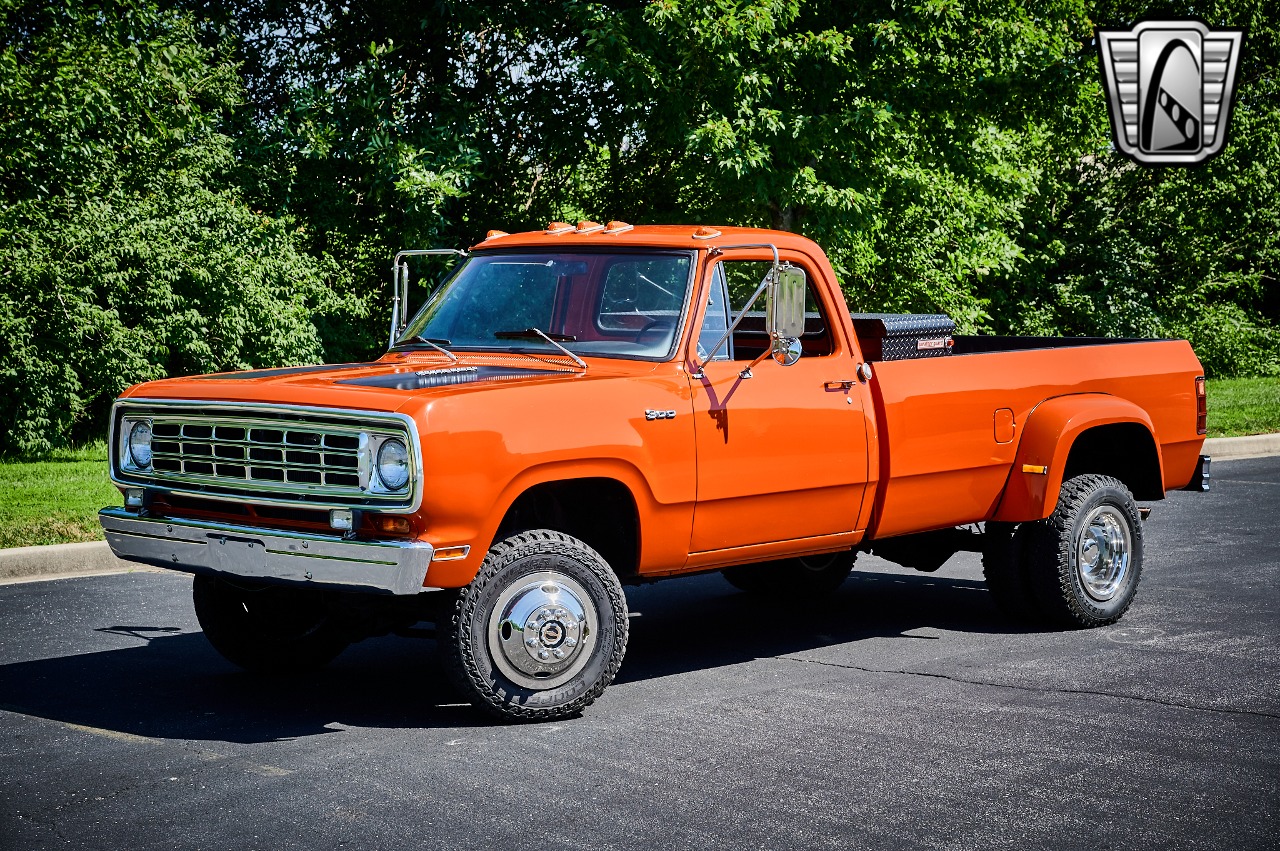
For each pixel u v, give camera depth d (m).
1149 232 31.03
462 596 5.96
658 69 17.17
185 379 6.56
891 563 10.79
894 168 18.97
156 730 6.11
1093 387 8.32
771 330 6.68
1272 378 29.72
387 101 18.84
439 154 18.33
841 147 17.83
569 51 19.80
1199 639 7.85
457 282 7.42
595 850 4.62
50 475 13.67
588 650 6.23
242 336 17.30
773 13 17.02
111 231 16.22
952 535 8.42
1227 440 17.42
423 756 5.69
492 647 6.03
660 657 7.60
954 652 7.64
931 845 4.68
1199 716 6.27
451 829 4.82
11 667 7.27
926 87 19.00
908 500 7.50
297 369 6.84
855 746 5.81
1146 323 30.38
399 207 18.58
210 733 6.05
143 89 16.94
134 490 6.42
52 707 6.50
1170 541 11.13
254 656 7.03
